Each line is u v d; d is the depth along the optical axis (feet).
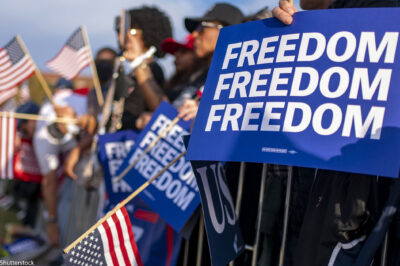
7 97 14.35
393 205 5.52
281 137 5.73
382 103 5.37
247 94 6.18
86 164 12.23
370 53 5.61
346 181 5.90
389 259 6.11
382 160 5.18
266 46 6.28
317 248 6.00
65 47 13.71
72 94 14.28
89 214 12.14
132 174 8.98
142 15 11.82
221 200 7.29
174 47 10.96
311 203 6.24
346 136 5.41
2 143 14.62
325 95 5.66
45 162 14.03
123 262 6.69
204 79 9.85
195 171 6.75
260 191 8.08
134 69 11.05
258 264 7.96
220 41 6.75
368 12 5.77
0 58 13.89
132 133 10.36
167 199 8.47
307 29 6.03
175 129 8.92
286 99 5.86
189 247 8.99
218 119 6.30
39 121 14.26
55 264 13.56
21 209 15.48
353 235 5.83
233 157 5.98
